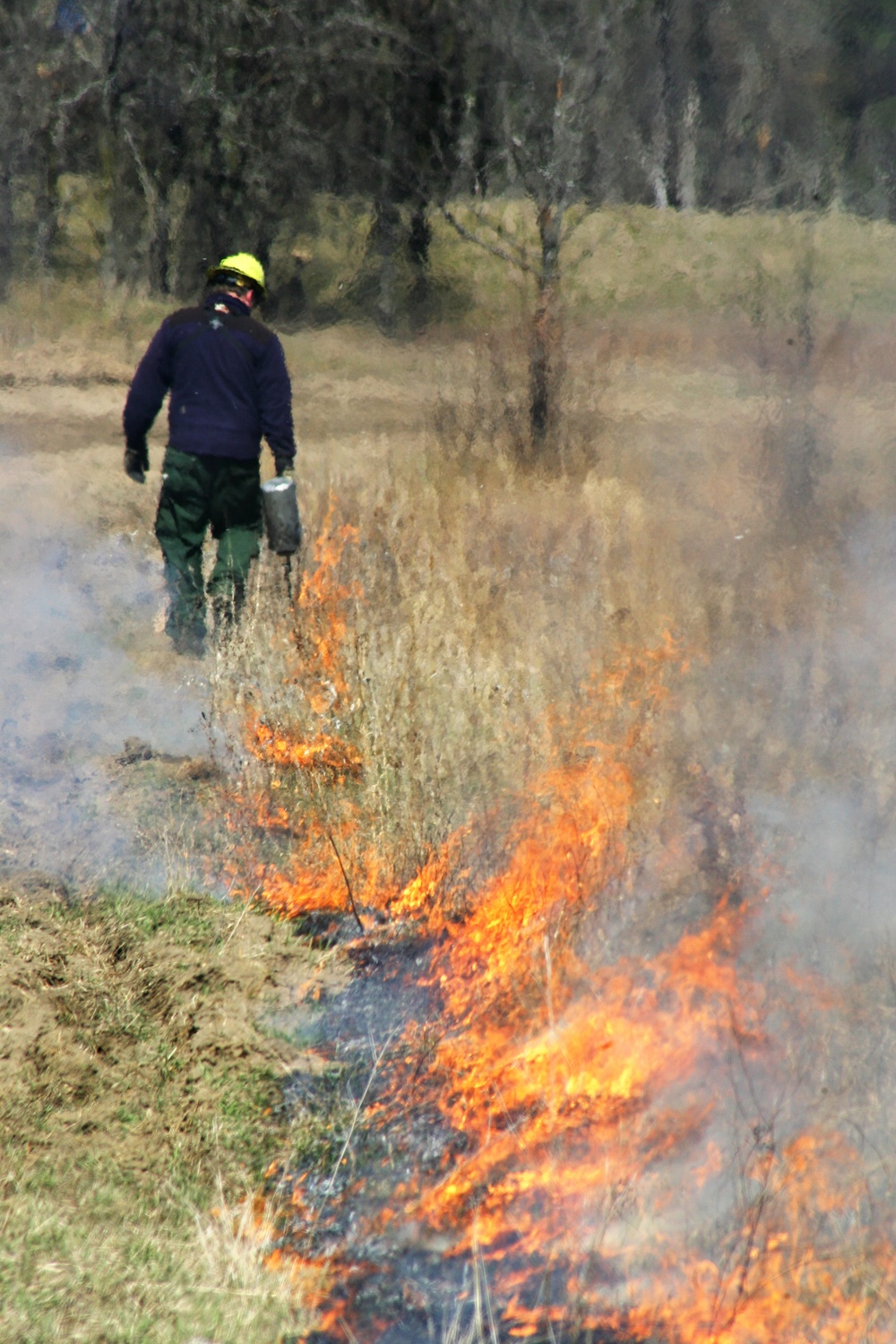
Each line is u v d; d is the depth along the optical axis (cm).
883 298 1137
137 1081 308
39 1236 256
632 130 1291
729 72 1270
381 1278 255
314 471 977
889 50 1242
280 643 512
